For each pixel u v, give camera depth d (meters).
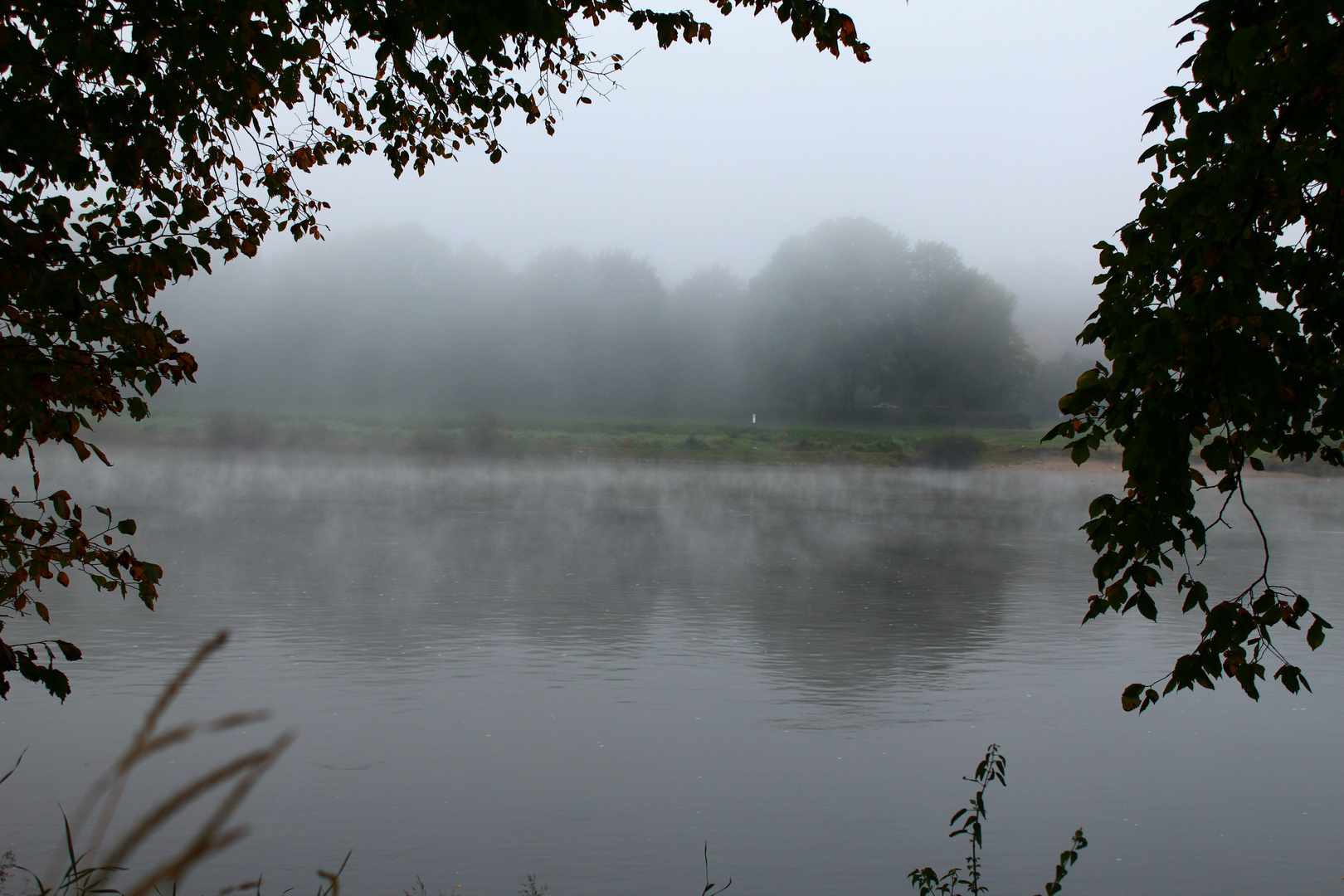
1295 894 7.01
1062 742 10.33
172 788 8.44
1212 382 3.25
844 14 4.45
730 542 27.42
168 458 56.97
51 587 17.66
